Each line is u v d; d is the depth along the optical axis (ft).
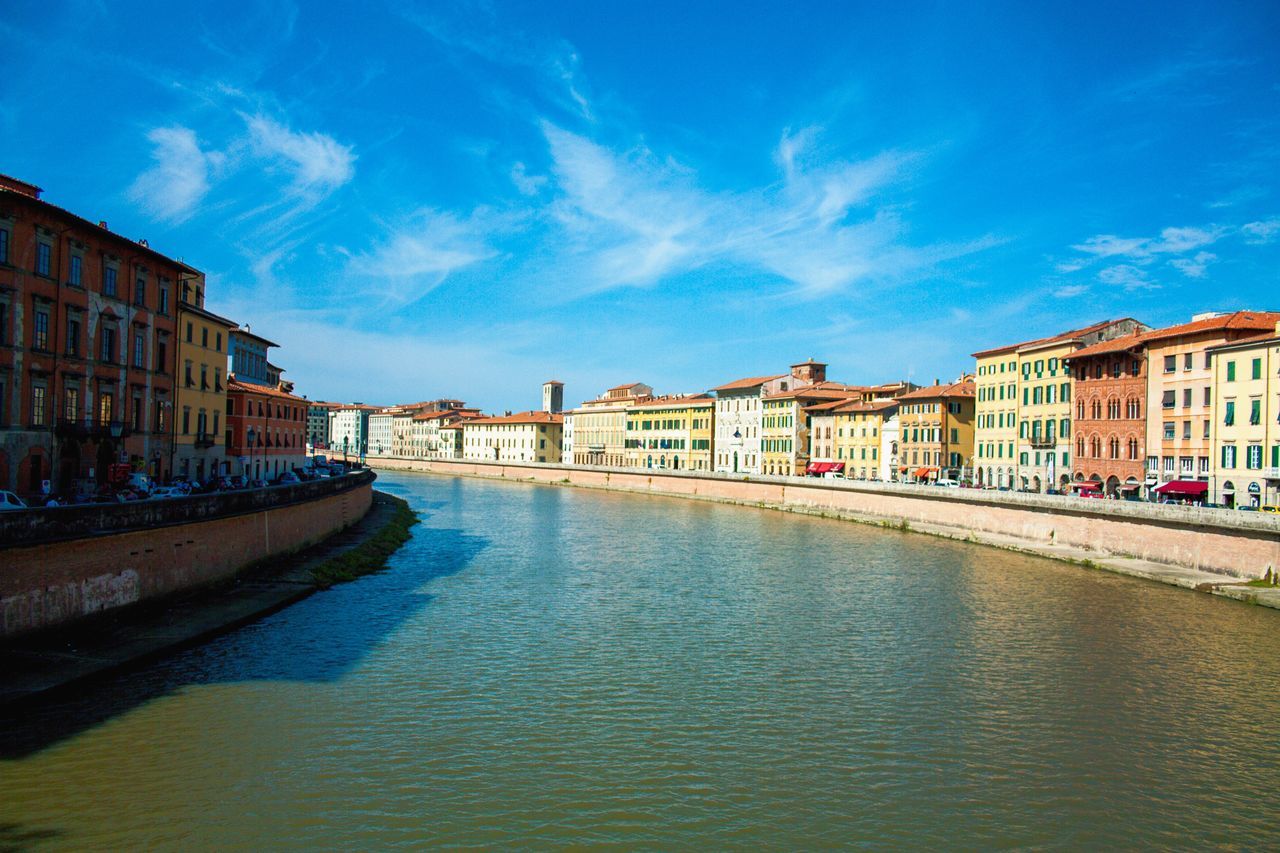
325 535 220.43
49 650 103.24
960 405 378.73
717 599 161.68
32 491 164.86
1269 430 219.20
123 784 75.25
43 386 168.35
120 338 193.26
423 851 66.69
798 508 373.61
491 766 82.02
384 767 80.89
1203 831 73.31
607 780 79.82
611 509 374.43
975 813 75.46
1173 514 193.26
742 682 109.40
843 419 447.01
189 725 88.69
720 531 285.84
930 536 276.82
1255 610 154.10
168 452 216.95
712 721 95.30
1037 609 154.81
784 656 121.80
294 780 77.56
